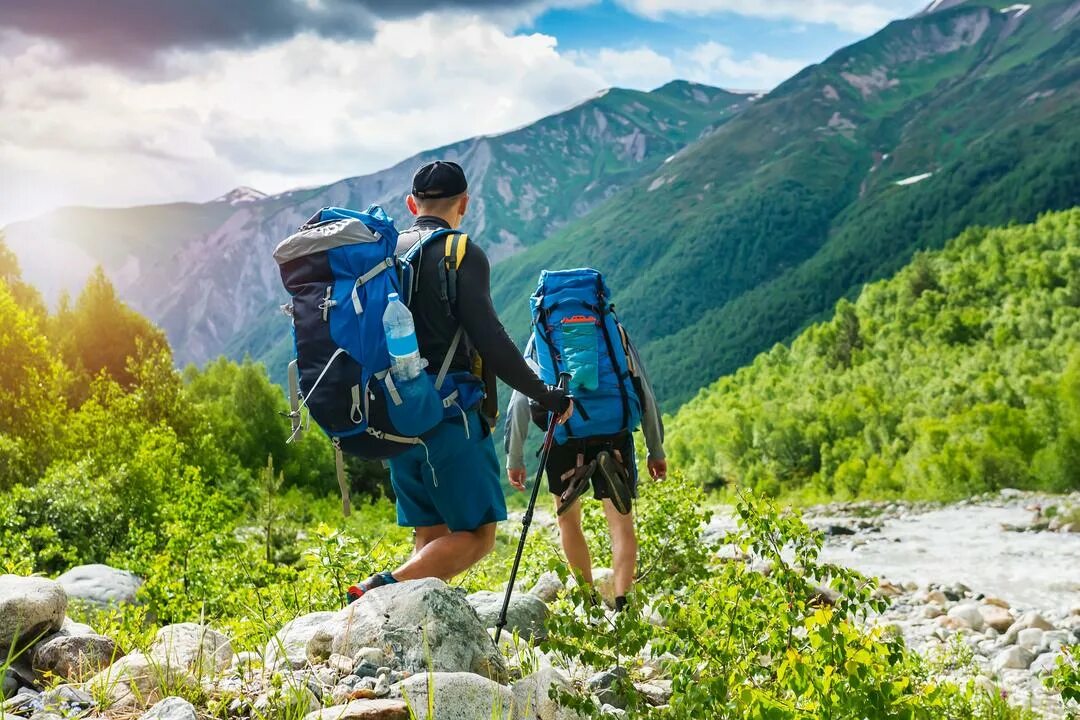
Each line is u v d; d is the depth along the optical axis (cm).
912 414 5841
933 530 2003
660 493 768
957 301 10912
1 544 1391
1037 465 2925
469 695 323
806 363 11506
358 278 371
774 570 399
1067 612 1048
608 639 371
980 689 652
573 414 567
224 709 325
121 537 1752
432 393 371
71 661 371
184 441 3697
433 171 420
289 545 1242
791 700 375
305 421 374
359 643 367
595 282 593
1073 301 8825
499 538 1317
